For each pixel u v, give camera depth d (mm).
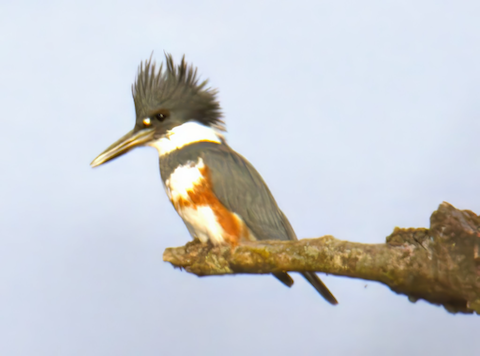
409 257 5980
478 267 5730
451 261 5824
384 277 6148
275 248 6887
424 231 6039
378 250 6148
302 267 6699
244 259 7113
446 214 5867
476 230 5777
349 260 6293
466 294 5824
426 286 6035
